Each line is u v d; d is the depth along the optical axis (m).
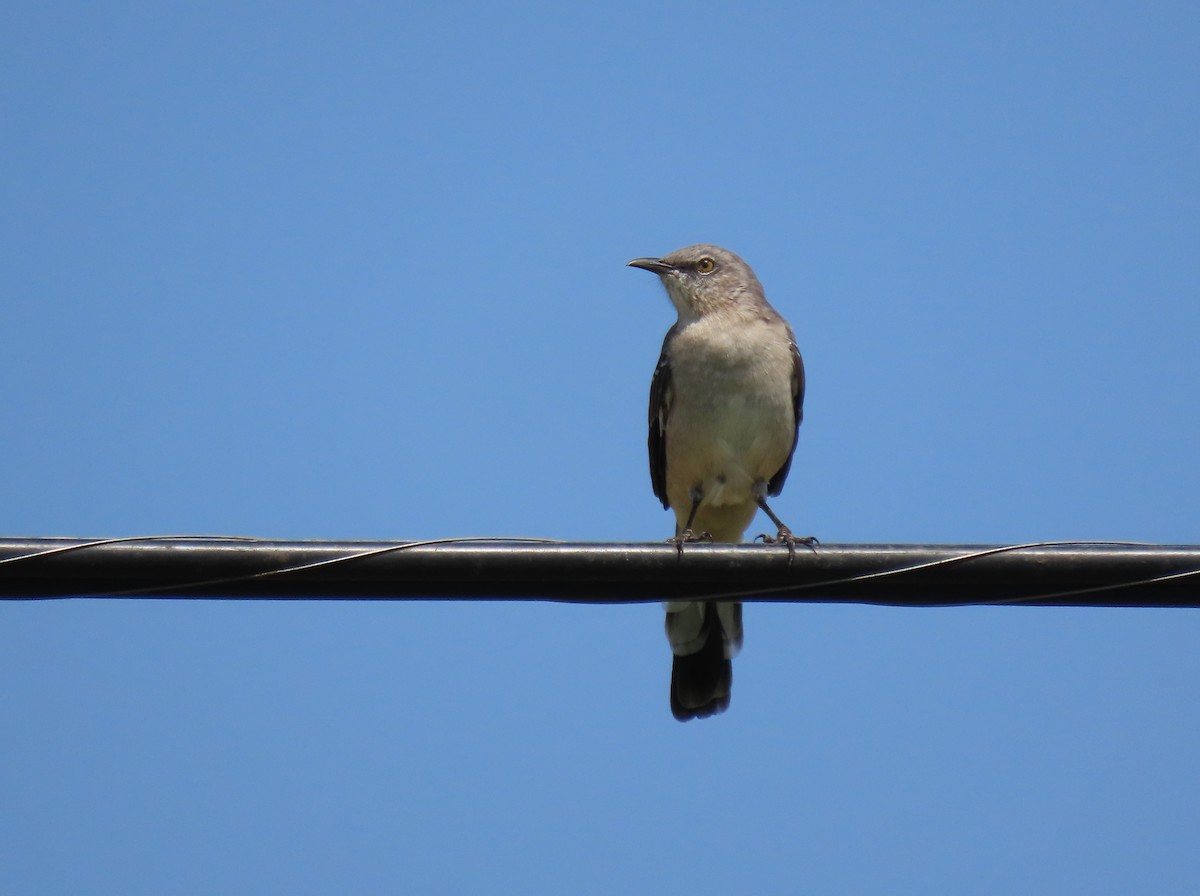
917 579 10.05
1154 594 9.91
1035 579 9.96
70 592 9.74
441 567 9.92
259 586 9.80
